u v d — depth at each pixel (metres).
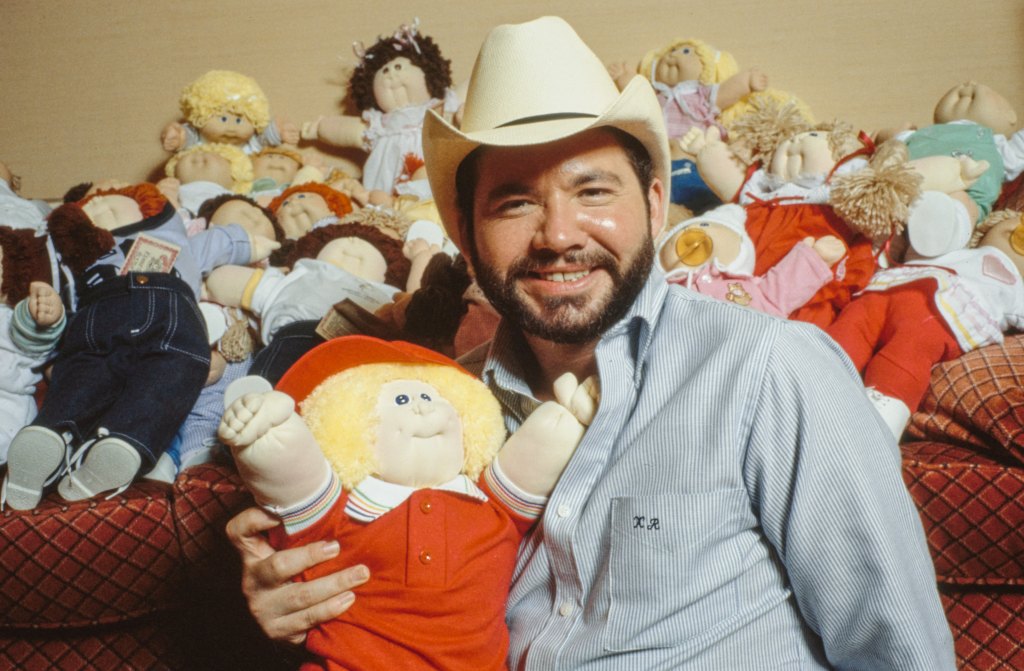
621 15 3.08
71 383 1.74
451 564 1.10
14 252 1.85
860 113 3.01
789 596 1.07
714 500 1.03
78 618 1.57
